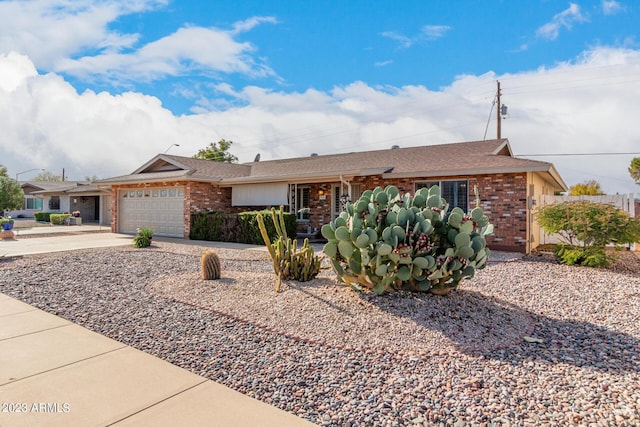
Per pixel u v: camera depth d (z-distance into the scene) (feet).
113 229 69.10
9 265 30.86
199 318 17.26
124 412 9.53
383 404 10.12
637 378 11.57
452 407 9.98
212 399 10.28
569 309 19.03
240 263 33.73
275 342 14.47
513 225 41.39
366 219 17.89
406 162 52.75
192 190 56.85
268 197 55.57
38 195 120.16
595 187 101.65
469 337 14.57
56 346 14.02
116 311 18.48
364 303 17.62
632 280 25.95
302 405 10.08
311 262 23.00
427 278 17.51
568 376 11.73
